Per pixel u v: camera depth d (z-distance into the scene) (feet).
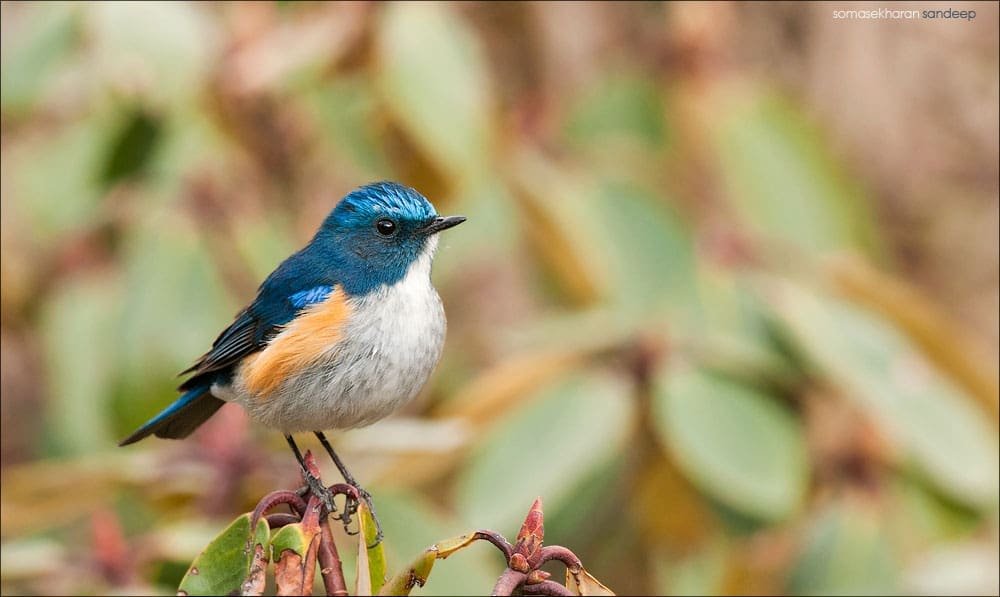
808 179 40.96
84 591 31.35
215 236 37.91
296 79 36.91
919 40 46.78
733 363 36.27
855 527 36.14
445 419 35.27
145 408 37.06
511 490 33.35
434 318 29.84
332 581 20.26
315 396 28.73
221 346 30.25
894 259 48.80
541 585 19.42
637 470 37.73
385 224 29.84
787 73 47.16
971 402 38.27
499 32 45.09
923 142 47.57
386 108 35.94
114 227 40.78
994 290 48.21
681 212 40.42
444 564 30.48
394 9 35.47
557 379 35.09
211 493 33.99
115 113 37.42
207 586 21.06
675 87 42.96
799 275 39.40
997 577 35.63
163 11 36.01
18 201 45.11
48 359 40.22
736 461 34.04
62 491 33.78
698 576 37.17
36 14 38.40
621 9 45.85
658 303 36.73
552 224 38.32
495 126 37.68
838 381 35.37
